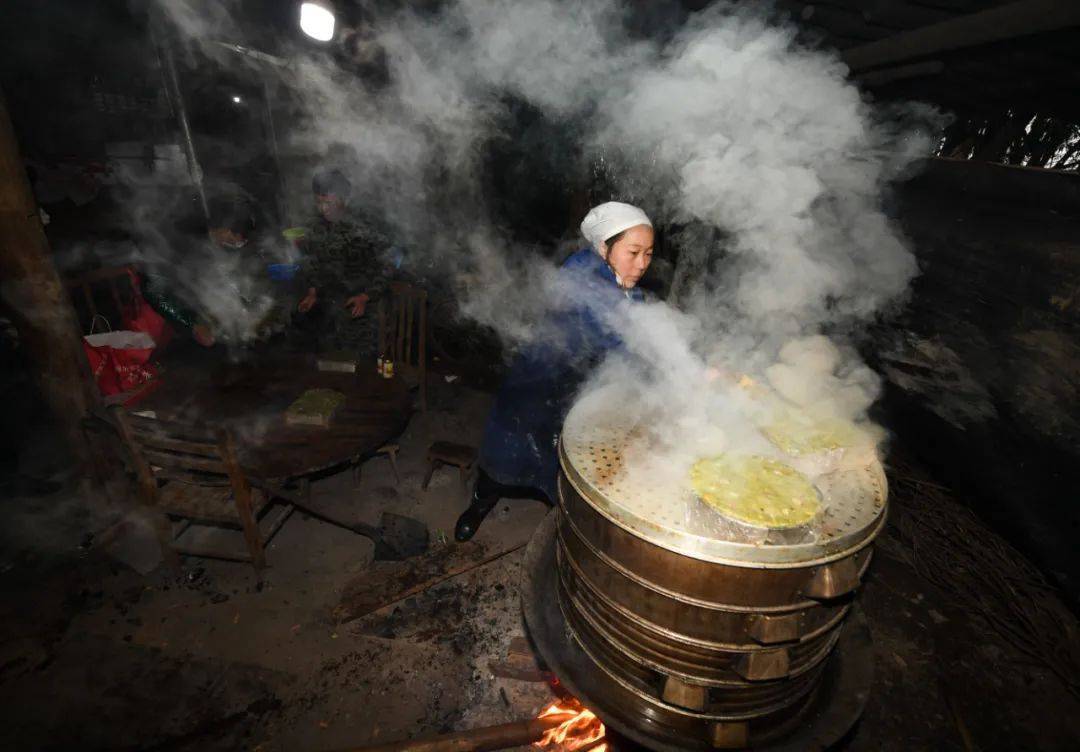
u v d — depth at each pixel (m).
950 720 2.44
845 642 1.95
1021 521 3.10
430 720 2.53
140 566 3.23
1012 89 2.67
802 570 1.33
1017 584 3.09
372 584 3.21
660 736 1.58
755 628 1.38
